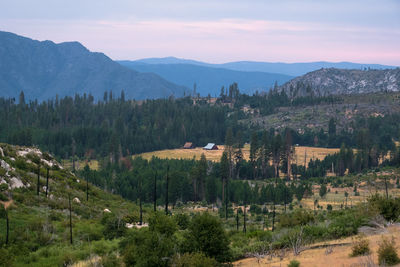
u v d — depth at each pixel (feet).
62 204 168.35
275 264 71.87
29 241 112.78
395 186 380.17
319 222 114.11
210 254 78.23
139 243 93.61
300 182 449.06
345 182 426.92
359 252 68.90
